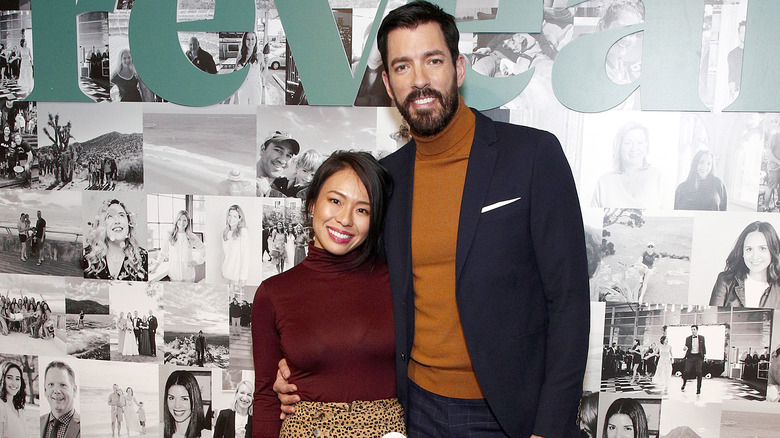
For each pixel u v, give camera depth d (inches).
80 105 65.5
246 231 64.4
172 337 67.0
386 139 60.9
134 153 65.3
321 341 42.7
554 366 38.8
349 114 61.2
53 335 69.2
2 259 69.1
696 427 59.6
